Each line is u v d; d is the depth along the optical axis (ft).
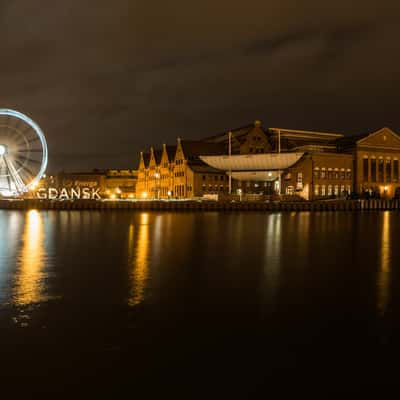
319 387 30.81
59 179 530.68
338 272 70.18
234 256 86.22
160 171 426.51
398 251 95.35
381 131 384.47
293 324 43.62
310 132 426.10
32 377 31.83
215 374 32.55
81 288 57.62
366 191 367.86
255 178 365.81
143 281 62.23
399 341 39.19
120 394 29.66
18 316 45.37
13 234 129.08
